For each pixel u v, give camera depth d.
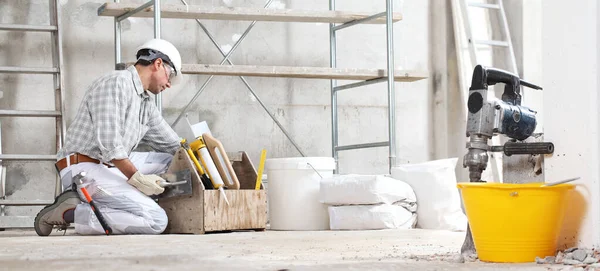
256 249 2.78
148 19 5.27
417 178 4.48
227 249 2.76
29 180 5.00
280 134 5.50
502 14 5.87
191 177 4.02
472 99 2.36
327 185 4.48
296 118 5.55
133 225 3.86
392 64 4.98
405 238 3.49
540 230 2.16
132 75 4.04
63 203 3.90
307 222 4.56
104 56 5.16
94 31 5.15
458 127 5.87
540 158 2.45
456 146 5.86
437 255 2.43
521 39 5.91
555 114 2.40
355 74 4.99
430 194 4.41
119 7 4.67
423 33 5.85
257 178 4.29
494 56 5.92
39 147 5.01
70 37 5.10
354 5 5.66
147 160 4.23
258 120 5.45
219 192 4.04
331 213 4.45
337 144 5.51
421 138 5.80
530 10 5.93
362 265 2.05
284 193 4.58
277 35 5.52
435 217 4.39
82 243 3.13
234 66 4.73
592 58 2.29
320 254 2.54
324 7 5.61
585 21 2.32
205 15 4.85
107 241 3.27
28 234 4.16
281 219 4.59
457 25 5.80
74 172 3.95
